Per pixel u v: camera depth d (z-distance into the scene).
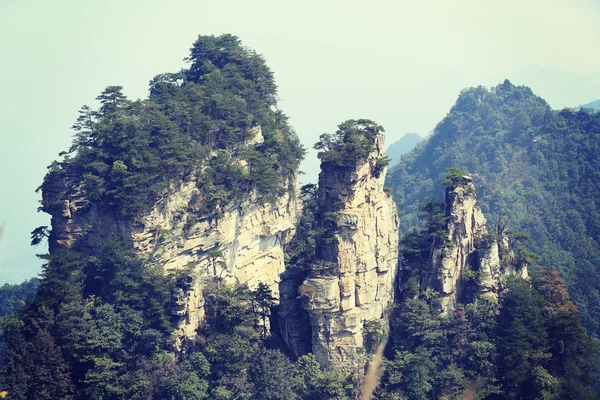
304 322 154.12
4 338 137.00
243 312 151.38
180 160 154.12
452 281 162.38
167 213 152.50
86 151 152.12
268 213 177.38
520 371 148.88
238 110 175.12
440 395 150.50
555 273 173.75
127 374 137.50
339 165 148.25
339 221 149.12
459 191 163.88
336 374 147.62
